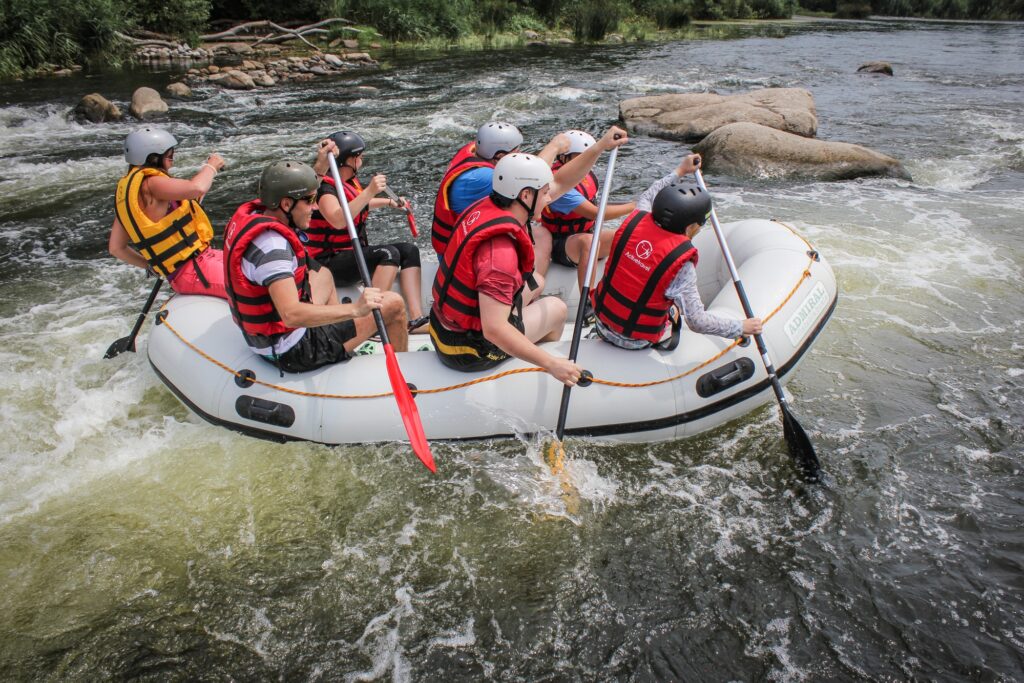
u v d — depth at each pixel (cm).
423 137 978
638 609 269
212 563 287
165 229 382
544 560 289
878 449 350
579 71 1550
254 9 1931
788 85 1385
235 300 311
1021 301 495
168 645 255
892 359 425
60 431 361
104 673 245
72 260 584
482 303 292
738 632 260
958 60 1792
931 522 306
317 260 407
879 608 268
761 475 334
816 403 385
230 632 260
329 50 1770
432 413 335
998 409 379
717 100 1016
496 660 251
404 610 269
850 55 1881
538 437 339
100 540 296
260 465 335
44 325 473
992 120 1061
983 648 252
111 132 1010
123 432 360
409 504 315
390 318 348
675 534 301
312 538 299
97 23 1480
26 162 855
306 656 252
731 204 703
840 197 724
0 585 276
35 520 306
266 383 339
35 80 1356
